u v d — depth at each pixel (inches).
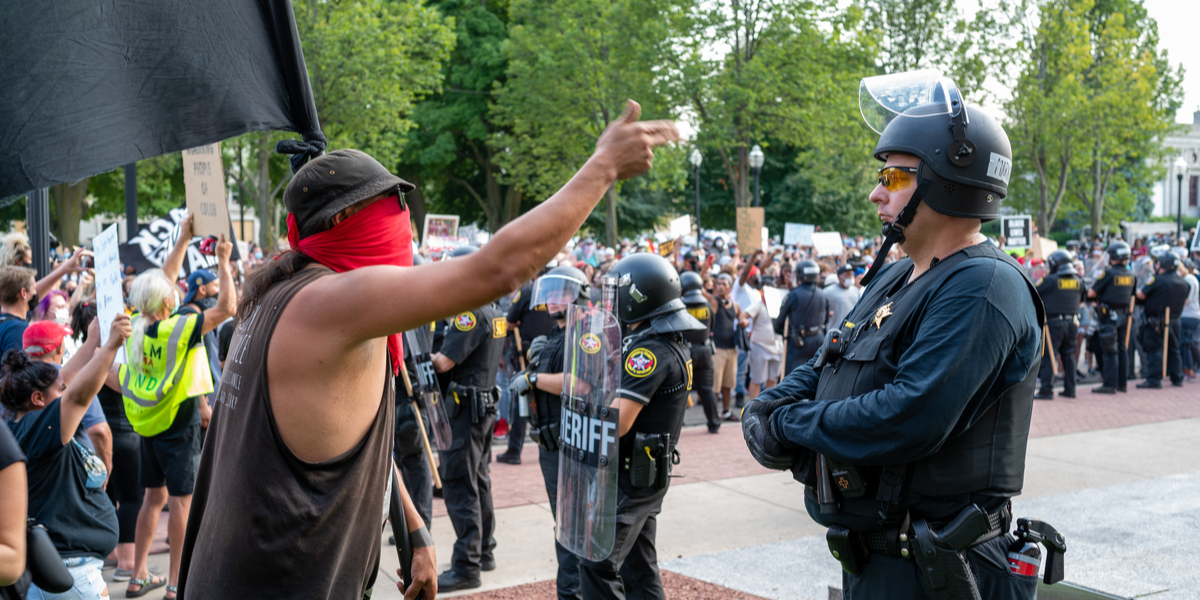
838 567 196.1
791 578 189.6
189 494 190.4
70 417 125.7
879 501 85.1
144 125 82.0
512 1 1235.9
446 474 196.2
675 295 144.9
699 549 217.0
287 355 63.9
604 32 1146.0
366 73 1021.8
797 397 96.6
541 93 1190.3
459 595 189.3
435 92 1382.9
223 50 86.4
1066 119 1193.4
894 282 91.7
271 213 1203.2
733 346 410.3
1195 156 2434.8
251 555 64.6
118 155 80.4
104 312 146.1
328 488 65.7
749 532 231.3
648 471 139.7
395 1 1080.8
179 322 186.1
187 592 68.7
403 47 1083.9
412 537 85.6
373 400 68.0
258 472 64.9
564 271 182.4
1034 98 1204.5
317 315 63.0
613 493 129.9
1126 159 1486.2
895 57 1386.6
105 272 144.3
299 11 995.9
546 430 163.5
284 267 68.2
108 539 131.5
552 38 1170.6
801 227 926.4
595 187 59.0
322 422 64.3
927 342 79.5
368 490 69.1
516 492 281.3
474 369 202.8
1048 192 1491.1
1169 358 508.4
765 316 435.2
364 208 69.4
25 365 129.0
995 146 86.2
